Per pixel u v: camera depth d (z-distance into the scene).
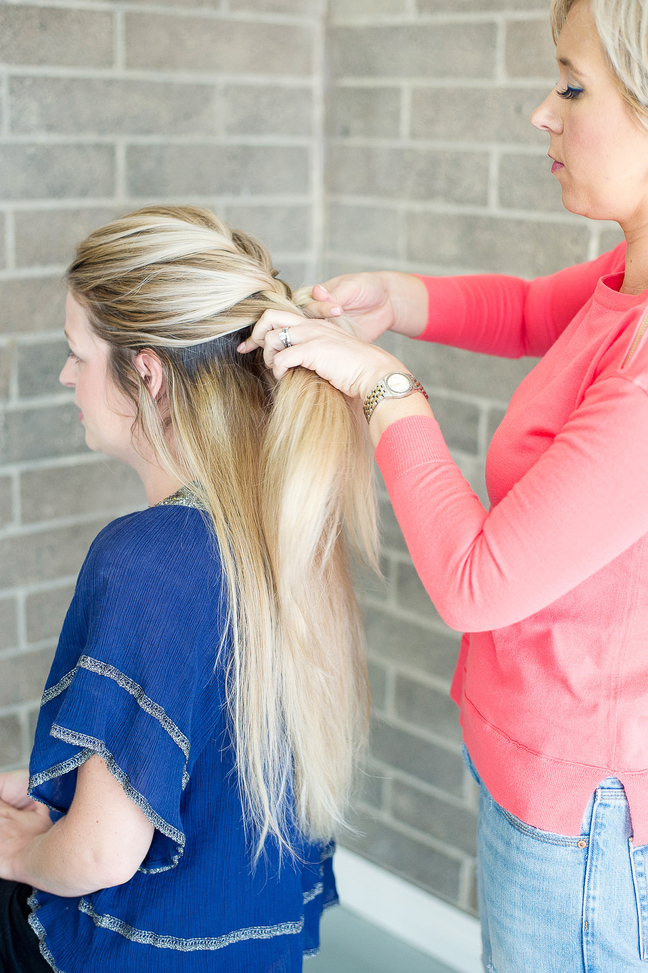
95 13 1.67
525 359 1.70
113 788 0.95
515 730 0.99
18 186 1.65
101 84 1.71
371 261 1.98
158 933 0.99
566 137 0.92
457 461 1.87
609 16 0.81
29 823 1.19
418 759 2.02
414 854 2.06
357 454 1.08
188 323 1.03
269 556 1.03
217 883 1.01
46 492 1.79
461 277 1.41
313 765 1.09
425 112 1.80
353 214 2.00
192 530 1.00
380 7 1.85
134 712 0.93
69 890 1.01
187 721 0.95
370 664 2.09
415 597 1.96
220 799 1.02
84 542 1.87
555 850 0.97
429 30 1.76
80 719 0.93
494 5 1.63
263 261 1.16
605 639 0.93
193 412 1.05
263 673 1.01
